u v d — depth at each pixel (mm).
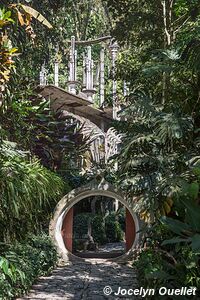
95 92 14594
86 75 14773
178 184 4137
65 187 8859
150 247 5410
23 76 7223
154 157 4746
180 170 4523
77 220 12039
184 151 4641
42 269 6758
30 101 7410
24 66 7605
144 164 4934
